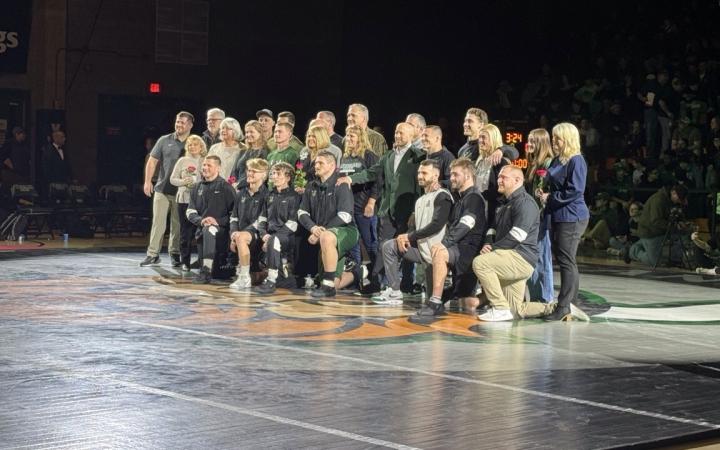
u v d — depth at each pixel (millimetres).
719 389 7137
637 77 23312
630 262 16969
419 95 25312
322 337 8734
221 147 13398
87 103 22438
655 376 7516
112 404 6133
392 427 5844
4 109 21719
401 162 11477
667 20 23734
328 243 11242
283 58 24500
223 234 12570
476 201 10438
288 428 5734
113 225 20328
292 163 12500
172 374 7043
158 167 14633
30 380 6711
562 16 25406
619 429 5957
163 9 23156
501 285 10156
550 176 10148
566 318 10125
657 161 20297
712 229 17625
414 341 8664
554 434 5797
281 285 12000
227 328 9031
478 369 7543
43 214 18609
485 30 25375
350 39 24984
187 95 23547
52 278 12398
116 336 8445
